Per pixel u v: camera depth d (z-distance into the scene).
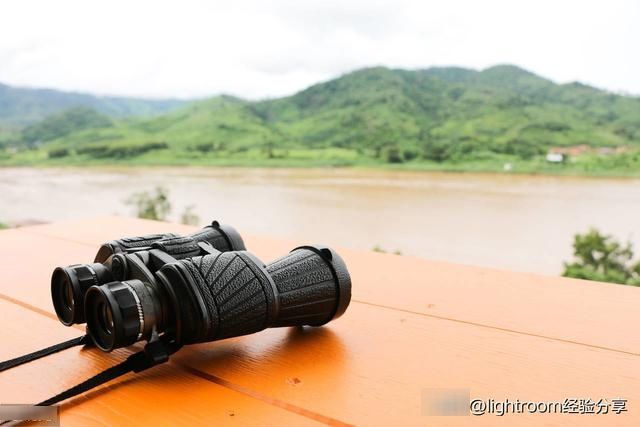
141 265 0.91
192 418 0.78
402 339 1.09
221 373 0.93
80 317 0.94
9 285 1.42
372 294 1.39
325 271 1.04
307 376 0.92
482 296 1.38
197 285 0.87
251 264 0.95
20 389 0.87
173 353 0.91
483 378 0.93
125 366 0.85
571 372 0.96
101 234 2.09
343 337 1.09
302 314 1.01
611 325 1.18
